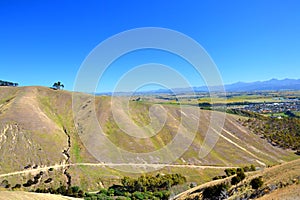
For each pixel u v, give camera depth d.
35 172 78.19
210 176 77.62
